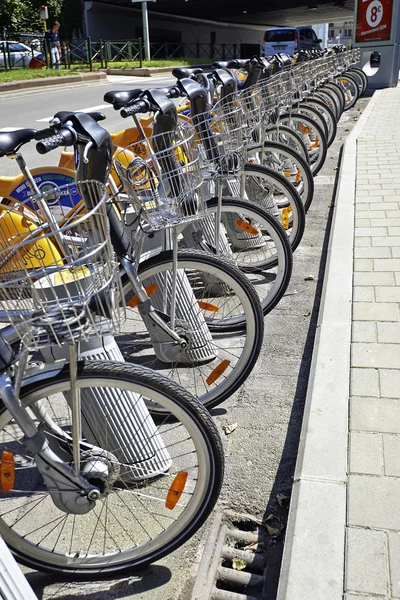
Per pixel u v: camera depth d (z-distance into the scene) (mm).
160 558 2143
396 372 2971
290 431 2861
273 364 3451
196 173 2678
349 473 2324
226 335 3734
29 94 17359
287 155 5094
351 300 3730
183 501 2447
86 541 2275
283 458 2680
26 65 24328
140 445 2465
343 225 5125
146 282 2949
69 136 1887
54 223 1763
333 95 9039
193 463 2662
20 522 2377
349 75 12844
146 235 2686
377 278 4031
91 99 15297
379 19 16375
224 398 2998
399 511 2137
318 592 1854
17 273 1703
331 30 69562
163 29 41844
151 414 2793
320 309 3744
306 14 48188
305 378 3295
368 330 3369
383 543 2010
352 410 2703
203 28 46781
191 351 3387
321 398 2795
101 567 2123
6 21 24297
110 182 2691
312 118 7051
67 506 2008
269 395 3156
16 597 1595
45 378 1901
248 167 4406
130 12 37281
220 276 2887
